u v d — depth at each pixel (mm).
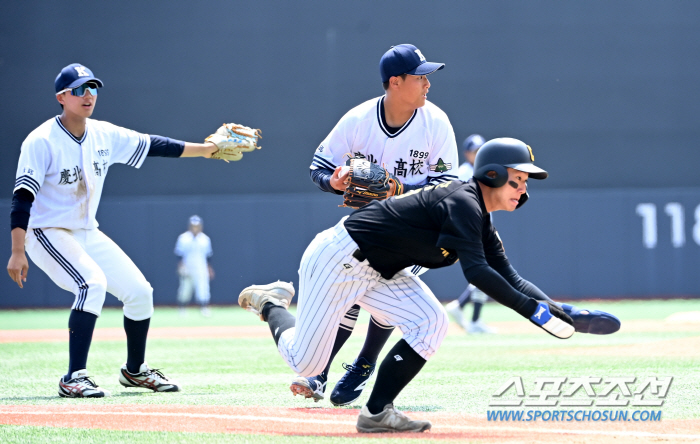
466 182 11984
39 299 57531
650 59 63250
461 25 62625
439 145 15742
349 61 62562
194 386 18453
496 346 27344
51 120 17266
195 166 62156
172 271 58938
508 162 11750
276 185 62562
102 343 31719
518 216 58844
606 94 63031
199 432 12344
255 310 14438
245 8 62438
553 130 62875
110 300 58844
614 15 63031
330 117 62594
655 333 31312
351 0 62469
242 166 62438
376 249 12133
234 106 62438
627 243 59469
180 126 62375
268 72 62406
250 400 15914
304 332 12820
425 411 14227
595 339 29344
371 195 14016
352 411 14391
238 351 28047
